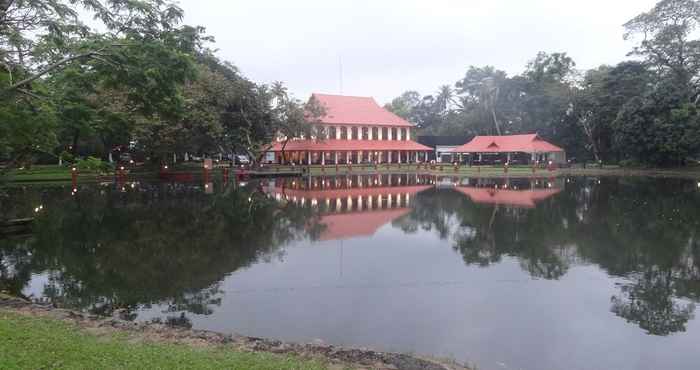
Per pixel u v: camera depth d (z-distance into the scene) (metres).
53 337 6.25
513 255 13.81
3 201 24.23
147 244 14.96
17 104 13.45
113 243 15.05
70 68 13.46
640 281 11.16
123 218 19.75
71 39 14.51
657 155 51.06
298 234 16.92
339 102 63.19
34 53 13.97
